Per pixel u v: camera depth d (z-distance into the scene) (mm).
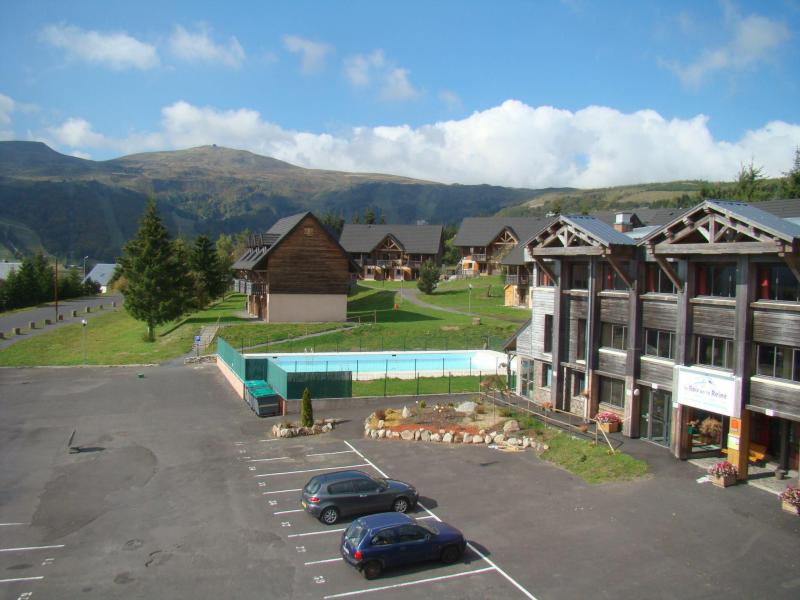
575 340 35031
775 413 23984
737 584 17734
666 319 29297
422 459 29375
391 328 67688
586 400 33750
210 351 59031
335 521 22266
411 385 46281
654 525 21531
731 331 25812
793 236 22172
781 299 24312
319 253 71938
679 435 27719
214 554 19891
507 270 87688
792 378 23750
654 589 17516
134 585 17922
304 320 71688
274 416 38094
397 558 18547
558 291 35750
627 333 31547
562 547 20125
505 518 22469
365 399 40406
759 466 26766
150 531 21656
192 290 76688
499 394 41625
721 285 26688
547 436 31562
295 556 19750
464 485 25891
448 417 35688
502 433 32344
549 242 35031
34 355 64125
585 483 25859
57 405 40406
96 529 21844
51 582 18094
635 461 27188
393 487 23297
